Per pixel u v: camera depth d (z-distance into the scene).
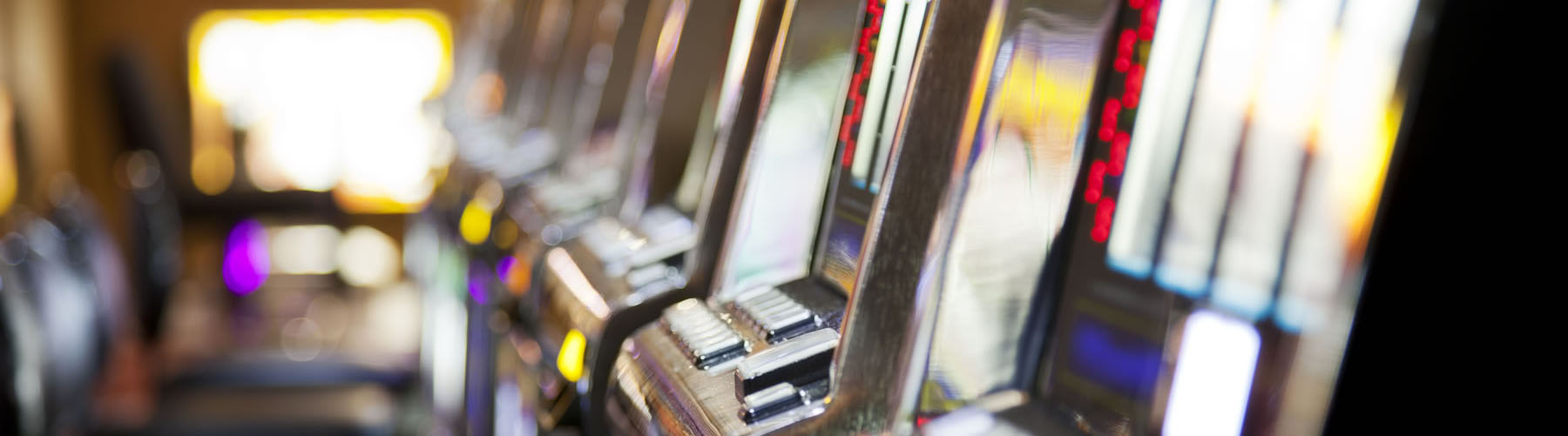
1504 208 0.70
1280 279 0.76
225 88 8.27
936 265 1.01
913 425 1.01
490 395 2.88
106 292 3.11
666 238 1.84
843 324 1.12
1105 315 0.97
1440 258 0.70
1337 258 0.71
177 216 5.46
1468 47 0.68
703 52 2.06
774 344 1.30
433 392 3.95
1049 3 1.01
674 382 1.32
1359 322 0.69
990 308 1.02
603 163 2.59
